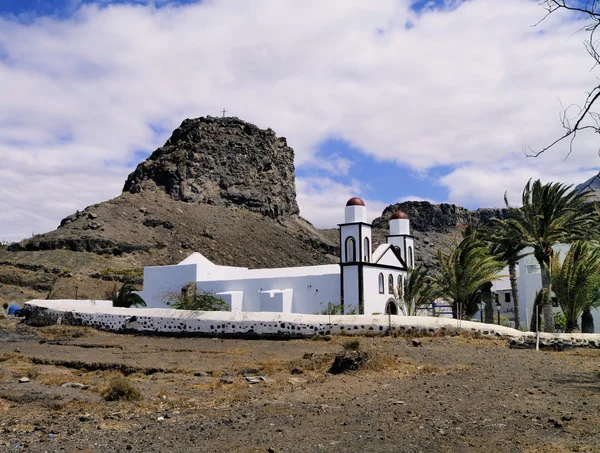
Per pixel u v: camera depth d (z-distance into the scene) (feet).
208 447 31.53
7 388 52.08
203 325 110.52
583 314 108.88
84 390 52.11
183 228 382.83
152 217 375.04
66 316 128.88
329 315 102.53
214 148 504.43
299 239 501.15
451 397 45.50
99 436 34.60
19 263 260.42
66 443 32.96
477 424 35.81
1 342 103.04
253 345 93.81
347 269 129.59
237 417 39.40
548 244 107.34
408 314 133.90
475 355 74.64
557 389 48.93
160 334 114.83
